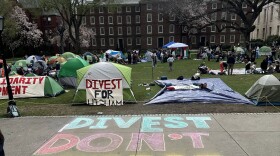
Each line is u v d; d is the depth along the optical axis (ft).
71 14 140.36
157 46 211.82
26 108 36.11
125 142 22.80
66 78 53.88
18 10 173.47
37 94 44.37
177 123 27.50
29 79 45.37
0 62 72.08
